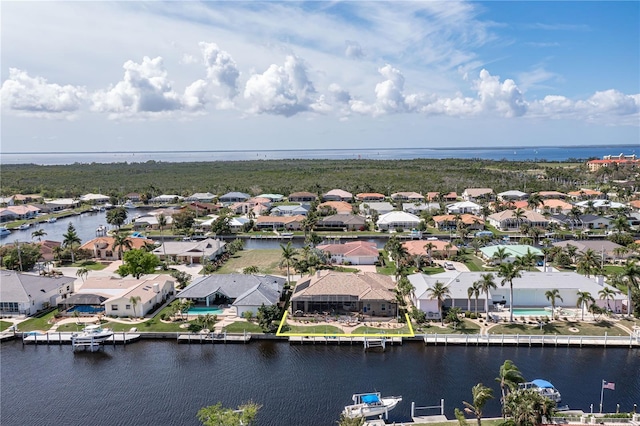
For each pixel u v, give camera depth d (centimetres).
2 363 7350
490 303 9106
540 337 7681
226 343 7912
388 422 5756
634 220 17000
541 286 9069
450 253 12731
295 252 11025
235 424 4953
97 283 9769
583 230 16075
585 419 5472
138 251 10606
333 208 19862
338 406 6069
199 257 12725
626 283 8869
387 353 7506
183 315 8844
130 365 7238
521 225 15400
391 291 9219
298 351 7619
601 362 7131
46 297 9469
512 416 4944
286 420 5772
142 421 5809
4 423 5806
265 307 8325
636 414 5472
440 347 7675
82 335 7869
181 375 6906
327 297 8762
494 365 7069
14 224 18738
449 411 5941
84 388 6588
